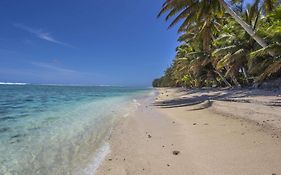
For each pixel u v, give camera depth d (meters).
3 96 35.56
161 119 12.38
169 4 18.95
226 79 44.31
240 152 5.94
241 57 29.16
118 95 44.09
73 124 11.26
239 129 8.35
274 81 27.95
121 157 6.28
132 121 12.13
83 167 5.67
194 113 13.49
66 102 25.23
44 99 29.97
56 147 7.30
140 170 5.33
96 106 20.67
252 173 4.71
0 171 5.43
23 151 6.88
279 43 18.09
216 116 11.66
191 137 7.84
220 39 29.78
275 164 5.04
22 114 14.74
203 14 19.36
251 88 30.86
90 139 8.31
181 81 81.62
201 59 39.66
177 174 4.97
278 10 19.08
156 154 6.34
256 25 24.55
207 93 30.91
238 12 28.38
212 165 5.26
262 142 6.59
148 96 40.03
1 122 11.63
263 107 11.91
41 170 5.50
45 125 10.90
